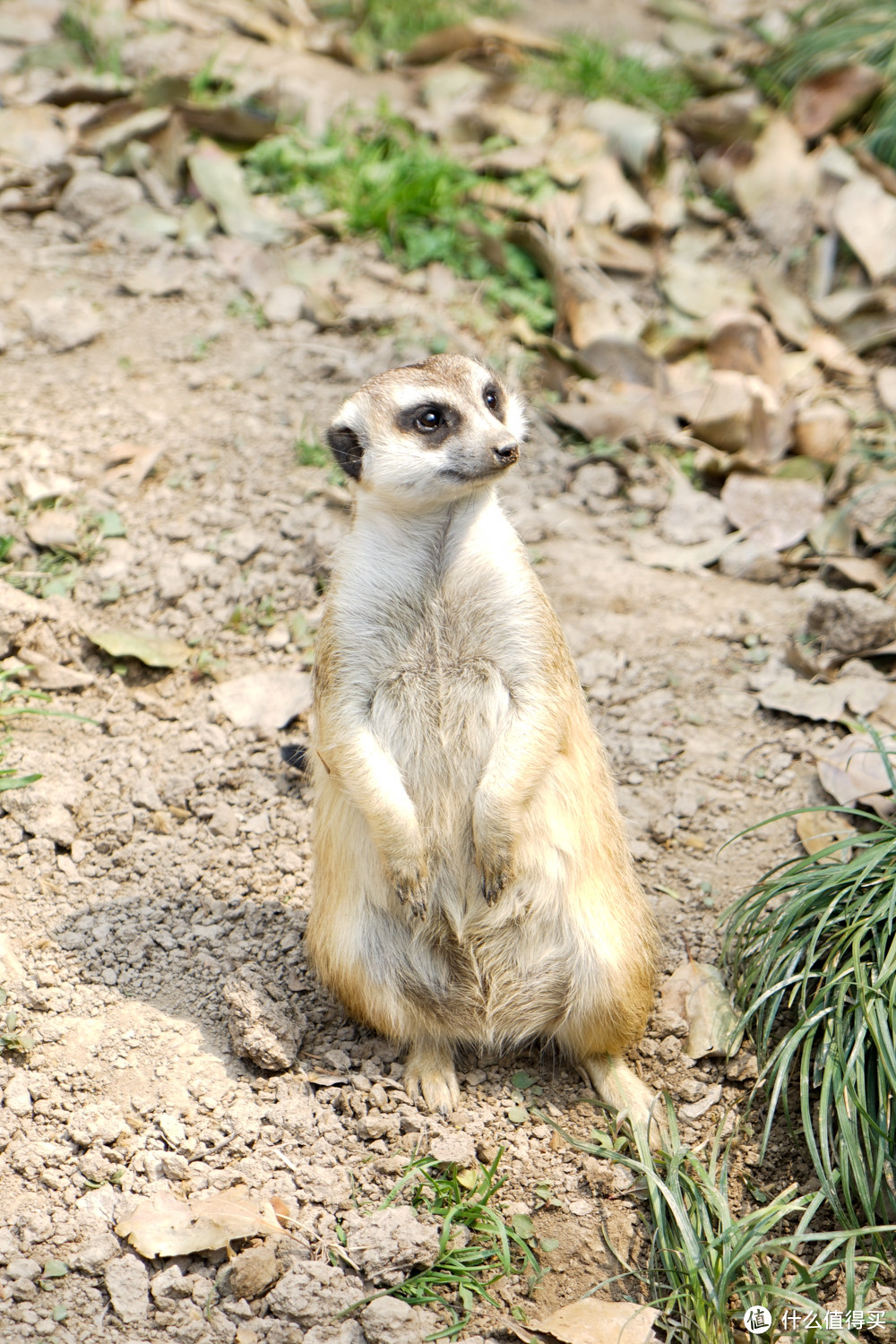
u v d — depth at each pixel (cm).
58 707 545
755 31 996
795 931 448
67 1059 417
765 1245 365
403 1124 415
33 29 907
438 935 438
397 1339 349
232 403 678
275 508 623
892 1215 388
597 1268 381
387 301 748
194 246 763
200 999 445
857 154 809
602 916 430
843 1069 396
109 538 605
